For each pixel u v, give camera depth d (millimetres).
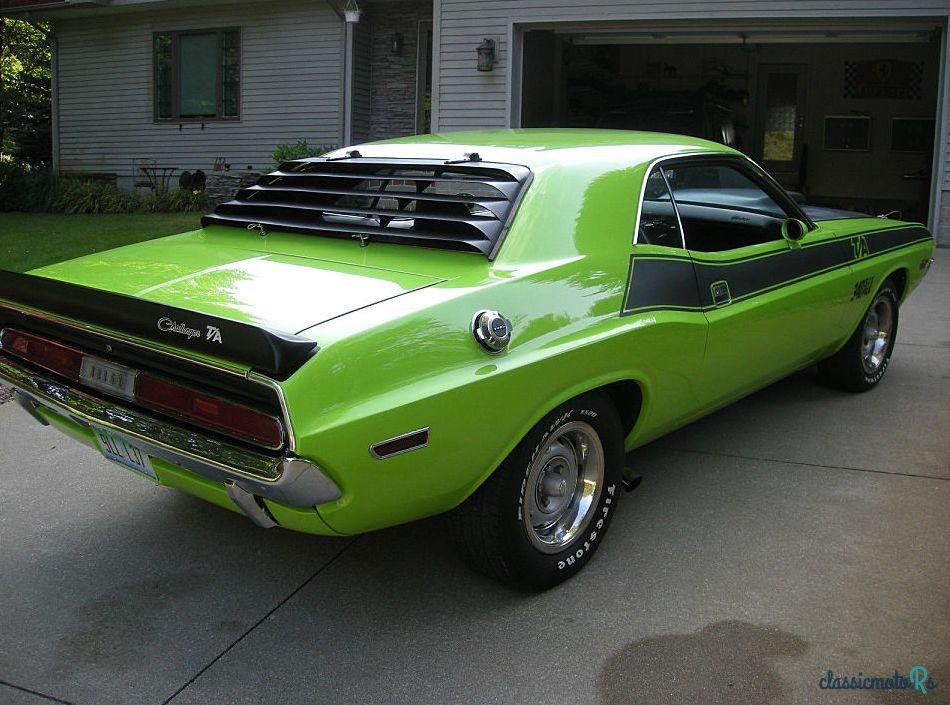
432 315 2742
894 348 6574
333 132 16359
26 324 3250
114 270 3336
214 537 3709
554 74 15266
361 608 3148
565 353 3027
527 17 13156
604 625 3006
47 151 24234
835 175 16688
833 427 4891
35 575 3381
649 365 3432
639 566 3395
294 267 3186
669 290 3562
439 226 3213
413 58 16344
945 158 11414
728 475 4250
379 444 2561
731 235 4152
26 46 25047
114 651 2893
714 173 4062
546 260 3154
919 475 4230
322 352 2510
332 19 16000
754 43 15531
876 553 3469
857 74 16281
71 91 18938
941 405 5266
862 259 5008
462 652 2869
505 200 3227
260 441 2510
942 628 2949
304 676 2758
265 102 16859
